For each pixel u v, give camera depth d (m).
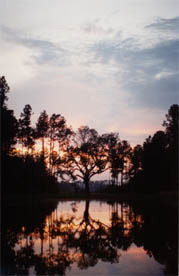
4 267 10.95
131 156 80.38
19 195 47.38
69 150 66.94
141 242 15.09
